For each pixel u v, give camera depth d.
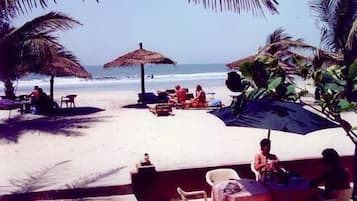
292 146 11.57
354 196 5.66
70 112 18.89
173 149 11.11
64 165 9.41
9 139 12.55
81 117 17.17
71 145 11.73
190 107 19.75
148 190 6.27
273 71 5.05
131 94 29.78
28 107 18.91
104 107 20.81
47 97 18.31
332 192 5.17
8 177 8.26
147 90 35.88
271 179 5.59
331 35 17.89
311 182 5.29
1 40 12.49
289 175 5.84
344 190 5.14
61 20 14.23
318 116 5.38
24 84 53.84
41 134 13.34
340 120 5.13
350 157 7.16
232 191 5.16
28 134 13.34
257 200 5.05
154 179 6.28
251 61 4.95
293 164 6.84
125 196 7.05
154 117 17.02
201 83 46.62
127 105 21.61
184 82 49.47
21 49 12.82
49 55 13.39
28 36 13.55
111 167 9.13
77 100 25.14
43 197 6.94
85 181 7.89
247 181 5.61
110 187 7.18
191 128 14.37
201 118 16.62
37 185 7.60
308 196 5.21
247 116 5.23
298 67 5.28
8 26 12.55
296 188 5.21
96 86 45.00
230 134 13.32
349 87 5.07
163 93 22.77
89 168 9.08
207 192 6.54
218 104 19.86
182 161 9.70
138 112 18.66
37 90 18.34
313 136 13.05
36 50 12.95
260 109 5.27
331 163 5.22
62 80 62.03
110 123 15.43
